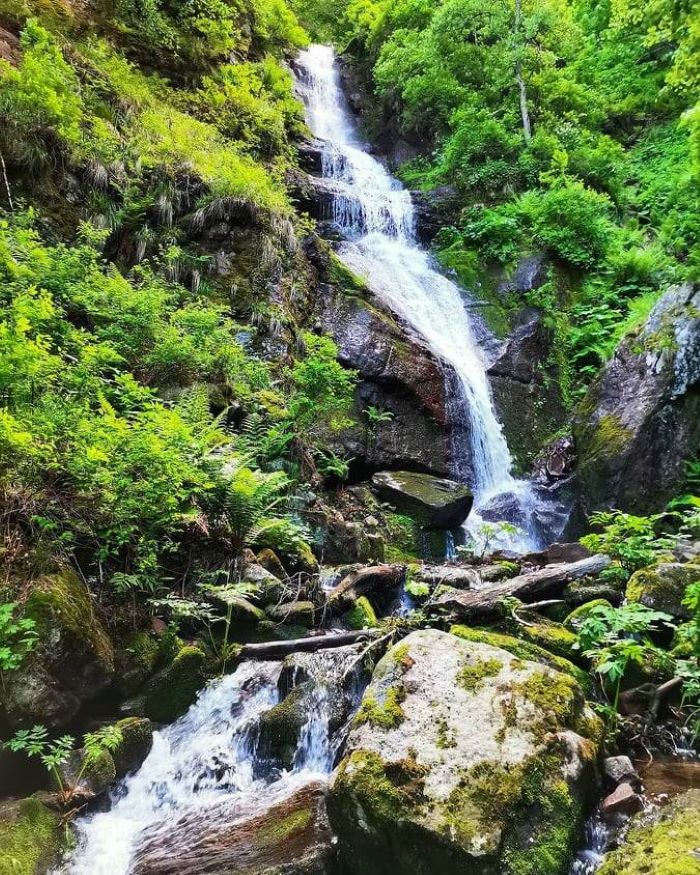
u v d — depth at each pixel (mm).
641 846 2859
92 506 4672
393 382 10109
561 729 3316
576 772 3160
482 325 12812
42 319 5574
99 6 11438
